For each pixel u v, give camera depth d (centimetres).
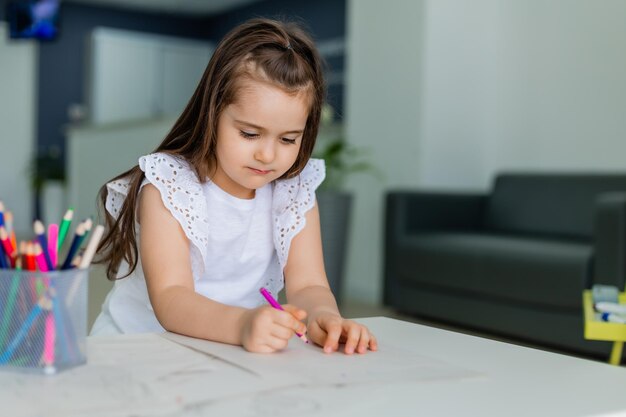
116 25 803
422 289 301
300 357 69
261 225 104
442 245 288
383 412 52
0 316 60
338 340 73
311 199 103
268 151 82
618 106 334
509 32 377
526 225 322
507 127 379
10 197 785
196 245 91
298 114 81
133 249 99
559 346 260
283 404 53
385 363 67
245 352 70
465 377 63
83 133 611
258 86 80
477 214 342
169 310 82
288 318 71
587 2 346
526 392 59
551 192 316
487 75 380
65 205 751
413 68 357
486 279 266
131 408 51
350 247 380
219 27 816
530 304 252
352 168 356
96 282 308
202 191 95
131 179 97
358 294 373
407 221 315
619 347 156
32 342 60
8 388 55
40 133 788
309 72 82
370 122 376
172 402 53
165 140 97
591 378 65
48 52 785
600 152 341
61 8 782
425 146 353
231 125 82
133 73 788
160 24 818
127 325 103
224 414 51
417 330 86
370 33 377
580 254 235
